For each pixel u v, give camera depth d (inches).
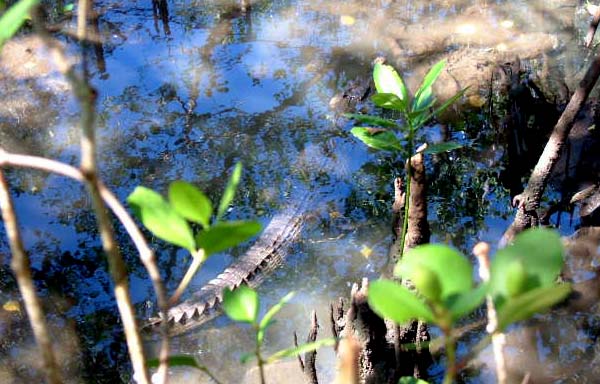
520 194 160.1
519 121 180.1
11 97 204.8
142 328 138.2
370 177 177.3
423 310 27.9
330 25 240.5
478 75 208.2
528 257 28.6
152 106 203.6
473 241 153.6
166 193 171.6
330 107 201.6
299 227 164.1
